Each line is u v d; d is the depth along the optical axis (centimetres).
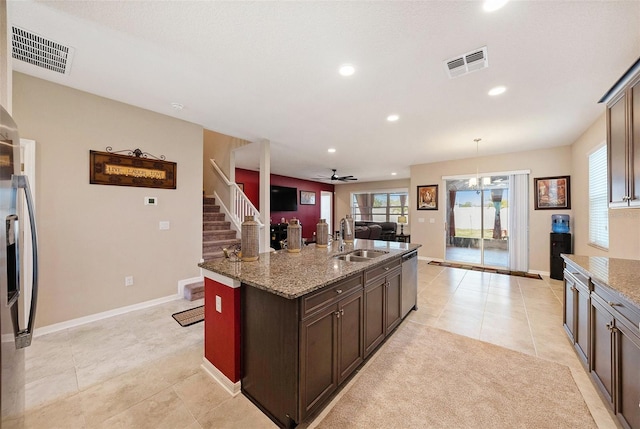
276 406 161
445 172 632
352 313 199
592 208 391
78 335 261
